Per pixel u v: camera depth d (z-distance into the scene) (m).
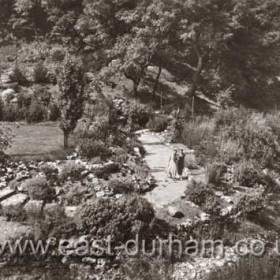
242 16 48.50
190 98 45.38
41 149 29.33
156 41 40.78
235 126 36.91
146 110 38.97
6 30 47.53
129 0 43.59
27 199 24.03
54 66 38.53
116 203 23.03
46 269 21.08
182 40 46.44
